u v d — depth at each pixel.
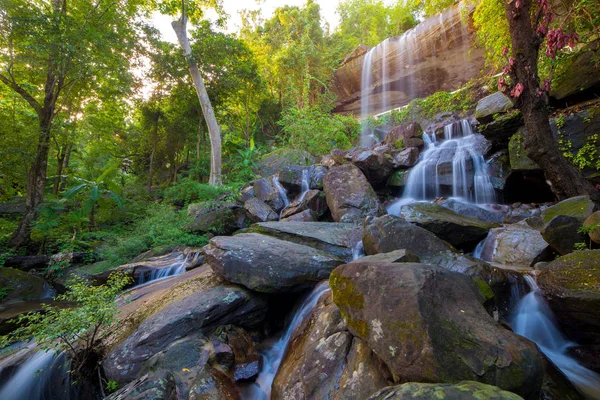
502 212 5.56
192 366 2.87
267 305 3.94
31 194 9.34
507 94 4.56
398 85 15.70
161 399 2.39
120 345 3.30
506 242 4.21
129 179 20.62
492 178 6.39
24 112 10.55
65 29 8.58
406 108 12.47
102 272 6.57
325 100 16.97
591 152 4.92
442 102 11.17
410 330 1.71
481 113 6.86
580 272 2.57
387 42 15.27
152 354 3.11
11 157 9.66
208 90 16.19
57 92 9.76
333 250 4.65
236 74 15.58
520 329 3.03
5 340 3.15
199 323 3.37
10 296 6.50
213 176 12.84
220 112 18.17
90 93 12.79
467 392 1.32
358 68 16.73
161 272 6.45
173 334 3.25
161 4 12.18
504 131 6.36
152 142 19.39
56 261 8.26
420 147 8.83
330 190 6.92
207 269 5.22
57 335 2.98
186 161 20.61
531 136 4.41
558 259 2.88
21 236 8.88
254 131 18.94
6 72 10.02
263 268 3.81
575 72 5.49
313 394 2.19
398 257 2.39
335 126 12.31
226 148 16.44
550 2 5.20
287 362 2.79
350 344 2.32
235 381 2.92
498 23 7.21
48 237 9.33
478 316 1.87
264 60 17.20
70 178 11.66
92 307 3.27
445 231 4.62
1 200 12.63
